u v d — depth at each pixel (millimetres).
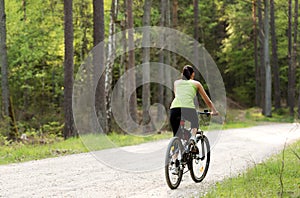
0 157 19375
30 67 51156
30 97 54281
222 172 15562
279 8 66688
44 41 49906
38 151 20750
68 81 28969
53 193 11961
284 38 69125
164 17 45406
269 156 18938
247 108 73062
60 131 39781
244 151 21250
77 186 12906
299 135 30250
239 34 72062
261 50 62250
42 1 49344
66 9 29281
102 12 30094
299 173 13766
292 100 57219
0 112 34750
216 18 75375
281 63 73875
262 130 35000
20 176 14523
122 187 12812
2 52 32031
